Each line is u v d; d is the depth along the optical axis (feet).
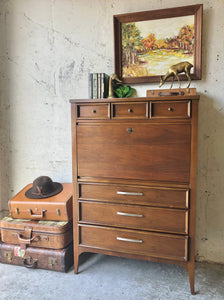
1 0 7.60
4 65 7.82
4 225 6.58
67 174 7.72
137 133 5.38
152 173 5.38
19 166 8.09
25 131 7.91
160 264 6.64
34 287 5.69
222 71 6.19
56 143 7.70
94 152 5.72
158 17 6.37
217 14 6.07
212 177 6.51
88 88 6.59
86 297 5.36
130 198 5.58
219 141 6.38
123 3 6.68
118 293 5.49
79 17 7.06
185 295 5.43
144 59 6.61
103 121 5.59
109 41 6.90
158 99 5.15
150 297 5.36
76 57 7.22
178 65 5.74
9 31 7.66
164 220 5.41
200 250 6.79
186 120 5.07
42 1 7.30
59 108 7.54
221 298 5.34
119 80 6.34
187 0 6.22
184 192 5.24
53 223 6.35
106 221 5.79
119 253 5.77
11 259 6.57
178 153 5.18
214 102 6.31
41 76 7.57
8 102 7.94
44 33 7.39
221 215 6.55
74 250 6.10
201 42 6.08
